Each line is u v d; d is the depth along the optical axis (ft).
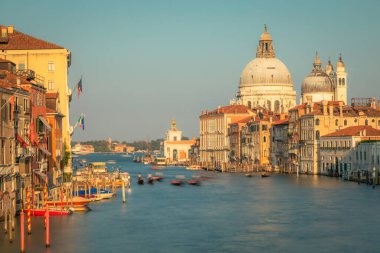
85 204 424.46
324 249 305.12
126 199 500.74
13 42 495.00
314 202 467.52
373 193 521.65
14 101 330.95
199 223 373.40
